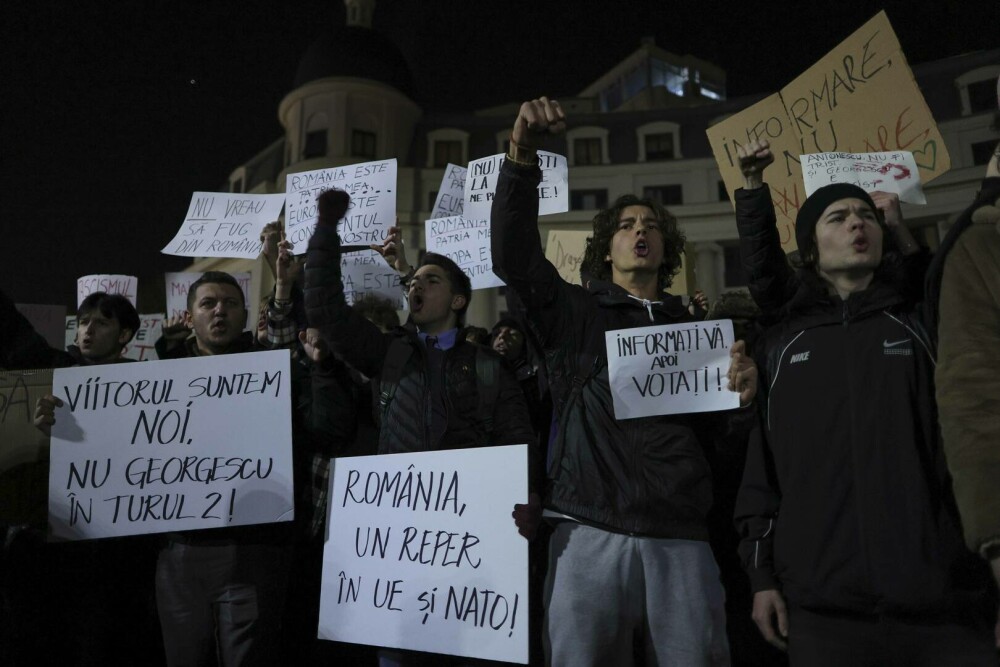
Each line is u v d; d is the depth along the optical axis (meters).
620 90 28.09
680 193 22.59
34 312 4.39
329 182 3.60
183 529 2.44
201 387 2.56
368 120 23.73
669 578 2.03
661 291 2.61
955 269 1.32
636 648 2.15
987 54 18.88
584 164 23.39
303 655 3.07
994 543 1.11
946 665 1.67
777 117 3.25
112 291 4.30
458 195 4.08
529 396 3.13
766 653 2.98
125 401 2.56
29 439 2.77
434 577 2.22
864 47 3.06
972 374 1.22
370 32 25.00
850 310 1.98
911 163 2.70
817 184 2.73
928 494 1.74
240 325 2.97
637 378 2.19
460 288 2.83
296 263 3.24
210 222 3.72
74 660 2.82
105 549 2.92
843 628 1.77
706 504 2.14
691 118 23.31
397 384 2.52
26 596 2.82
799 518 1.87
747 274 2.55
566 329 2.32
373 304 3.79
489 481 2.24
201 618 2.47
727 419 2.27
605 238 2.59
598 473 2.12
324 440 2.68
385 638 2.22
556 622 2.04
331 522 2.41
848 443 1.85
